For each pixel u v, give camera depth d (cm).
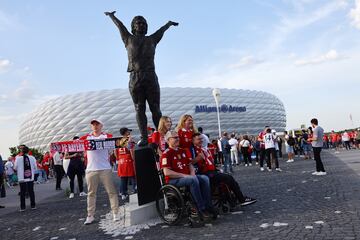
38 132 8125
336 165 1525
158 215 675
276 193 849
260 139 1647
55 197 1333
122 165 1034
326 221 514
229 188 656
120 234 566
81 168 1270
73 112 7569
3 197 1539
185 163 625
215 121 7612
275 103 9206
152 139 713
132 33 754
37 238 610
